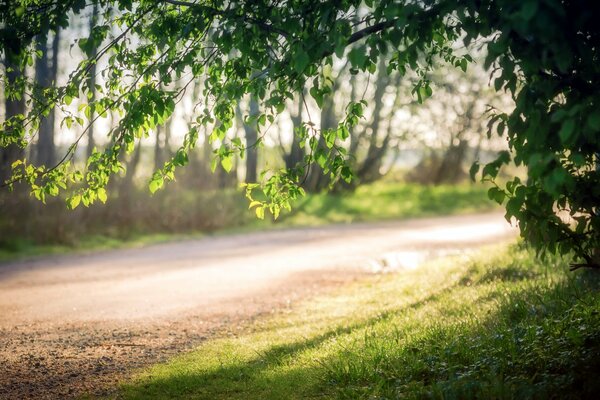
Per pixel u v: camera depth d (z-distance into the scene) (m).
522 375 5.12
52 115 24.41
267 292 12.45
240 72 5.95
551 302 7.21
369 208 31.00
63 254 17.83
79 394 6.18
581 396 4.48
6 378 6.76
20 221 19.08
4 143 6.36
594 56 4.45
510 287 9.22
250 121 5.92
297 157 35.19
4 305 11.04
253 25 5.35
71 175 6.40
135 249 19.16
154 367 7.05
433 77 26.55
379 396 5.13
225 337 8.80
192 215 23.20
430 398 4.88
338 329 8.23
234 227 24.41
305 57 4.63
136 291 12.49
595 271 8.72
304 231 23.88
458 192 37.62
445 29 5.50
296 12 5.19
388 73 6.15
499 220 27.06
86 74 5.93
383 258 16.98
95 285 13.15
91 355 7.77
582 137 4.54
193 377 6.36
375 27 5.07
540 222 4.74
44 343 8.38
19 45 5.31
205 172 25.83
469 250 17.73
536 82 4.41
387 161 45.50
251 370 6.53
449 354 5.86
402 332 7.34
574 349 5.28
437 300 9.55
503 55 4.44
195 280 13.83
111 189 22.23
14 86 6.37
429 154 45.56
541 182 4.54
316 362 6.53
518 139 4.46
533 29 3.69
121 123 5.75
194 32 5.61
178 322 9.77
